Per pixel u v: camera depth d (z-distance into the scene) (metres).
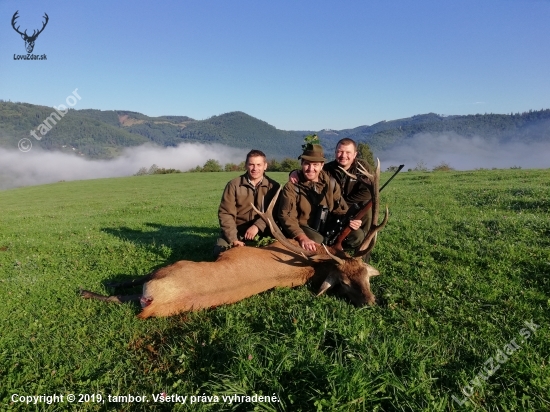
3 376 3.82
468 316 4.66
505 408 3.18
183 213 15.16
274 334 4.17
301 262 5.66
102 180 54.28
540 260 6.09
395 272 6.11
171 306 4.70
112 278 6.50
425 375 3.48
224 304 4.99
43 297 5.71
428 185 20.92
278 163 75.06
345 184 6.93
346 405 3.09
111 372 3.82
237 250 5.55
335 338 3.94
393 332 4.25
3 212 20.80
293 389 3.37
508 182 19.16
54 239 10.16
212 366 3.77
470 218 9.50
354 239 6.80
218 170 80.88
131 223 12.79
